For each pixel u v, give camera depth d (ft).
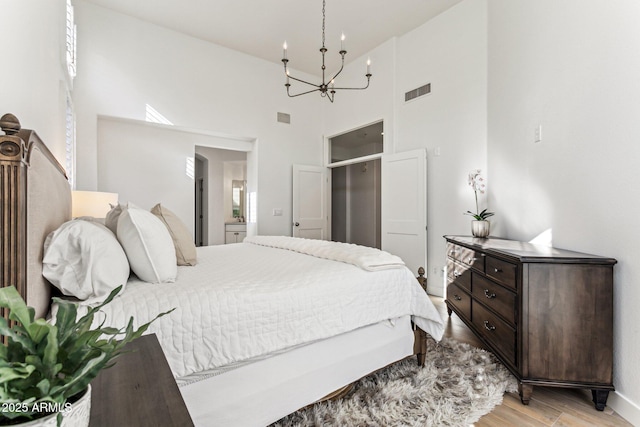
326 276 5.49
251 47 15.08
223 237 21.09
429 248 12.96
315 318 4.98
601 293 5.37
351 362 5.53
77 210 8.78
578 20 6.44
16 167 2.85
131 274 5.20
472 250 7.82
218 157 20.85
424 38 13.15
